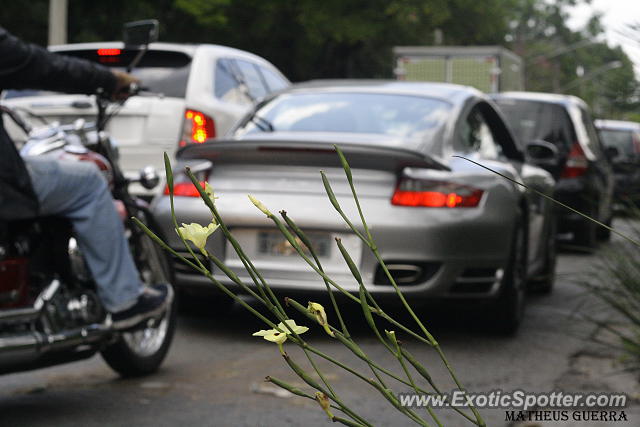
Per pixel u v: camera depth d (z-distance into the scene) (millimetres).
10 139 4219
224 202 6117
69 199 4457
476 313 6547
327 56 39625
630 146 22953
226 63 10945
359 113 6723
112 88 4887
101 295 4574
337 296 5926
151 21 4992
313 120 6719
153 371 5277
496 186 6332
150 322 4895
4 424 4234
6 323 4246
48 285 4402
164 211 6305
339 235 5926
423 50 27078
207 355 5809
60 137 4852
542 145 8742
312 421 4305
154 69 10102
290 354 5832
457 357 5820
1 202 4156
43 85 4629
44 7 26812
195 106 9844
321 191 5973
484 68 26859
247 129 6730
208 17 30094
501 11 44469
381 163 5941
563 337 6488
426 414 4406
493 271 6230
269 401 4664
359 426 1432
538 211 7914
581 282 5227
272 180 6074
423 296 5949
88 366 5492
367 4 37031
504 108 13688
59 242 4523
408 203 5926
